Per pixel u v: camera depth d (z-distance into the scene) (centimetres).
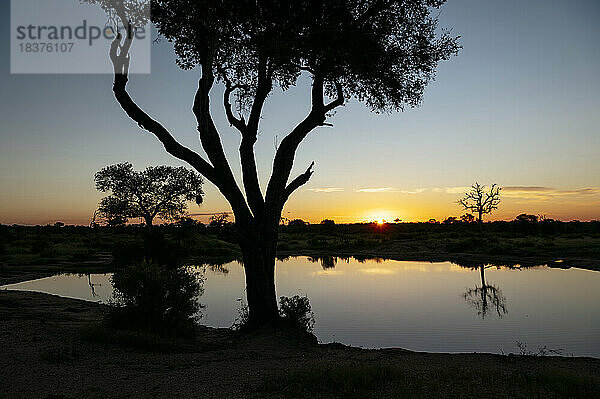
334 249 6156
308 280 2806
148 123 1221
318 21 1202
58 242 6328
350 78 1379
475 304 1914
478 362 889
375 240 6800
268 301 1256
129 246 2886
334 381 700
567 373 740
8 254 4469
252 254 1266
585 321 1556
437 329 1447
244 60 1431
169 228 6581
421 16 1354
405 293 2239
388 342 1277
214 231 8331
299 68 1323
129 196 6812
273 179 1330
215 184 1268
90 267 3591
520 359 926
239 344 1115
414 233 7875
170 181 6825
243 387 693
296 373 748
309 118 1346
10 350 878
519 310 1769
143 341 992
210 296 2198
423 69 1426
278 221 1326
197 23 1209
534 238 6309
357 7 1268
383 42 1342
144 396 648
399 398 628
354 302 1973
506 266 3797
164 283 1155
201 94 1252
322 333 1397
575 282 2638
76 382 703
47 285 2666
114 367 805
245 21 1200
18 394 636
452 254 4959
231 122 1357
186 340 1101
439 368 818
